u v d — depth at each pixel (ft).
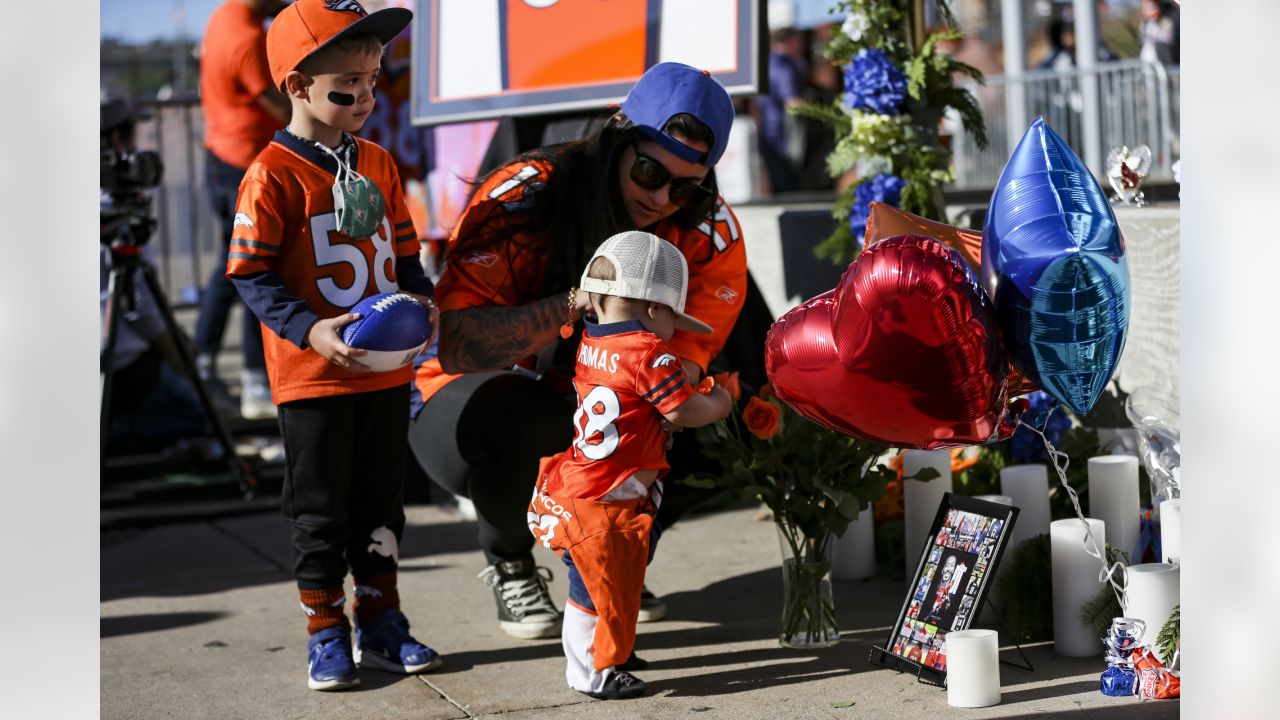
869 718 9.91
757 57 14.78
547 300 11.03
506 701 10.78
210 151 23.68
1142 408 12.09
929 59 15.25
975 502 11.16
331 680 11.14
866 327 8.90
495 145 17.11
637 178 10.75
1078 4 29.68
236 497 19.61
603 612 10.50
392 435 11.49
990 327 8.96
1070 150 9.11
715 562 15.08
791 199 21.34
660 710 10.36
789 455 11.66
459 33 17.17
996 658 10.09
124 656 12.56
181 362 19.42
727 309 11.81
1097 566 11.12
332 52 10.59
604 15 15.92
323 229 10.87
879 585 13.79
